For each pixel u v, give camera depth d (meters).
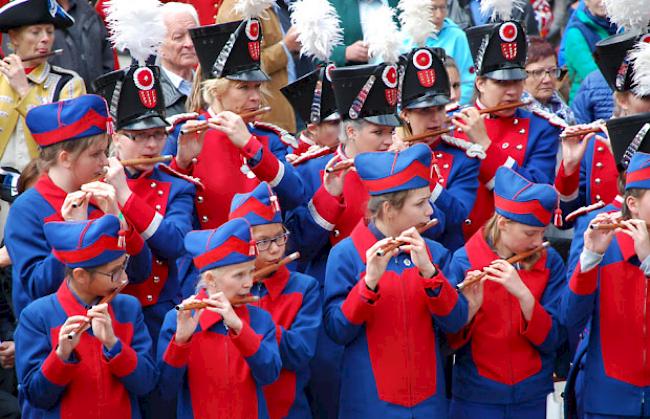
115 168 19.61
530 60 27.88
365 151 21.02
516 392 19.66
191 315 17.80
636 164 19.09
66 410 17.52
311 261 21.67
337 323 18.97
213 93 21.56
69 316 17.62
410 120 21.86
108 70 28.16
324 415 21.41
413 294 19.17
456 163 22.27
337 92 21.16
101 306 17.00
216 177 21.78
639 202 19.02
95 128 18.97
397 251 19.11
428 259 18.52
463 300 19.03
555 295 19.95
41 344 17.62
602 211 20.30
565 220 21.00
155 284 20.22
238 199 19.17
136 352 17.70
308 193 21.97
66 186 19.14
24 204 19.03
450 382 22.22
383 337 19.11
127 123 20.16
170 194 20.66
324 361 21.11
